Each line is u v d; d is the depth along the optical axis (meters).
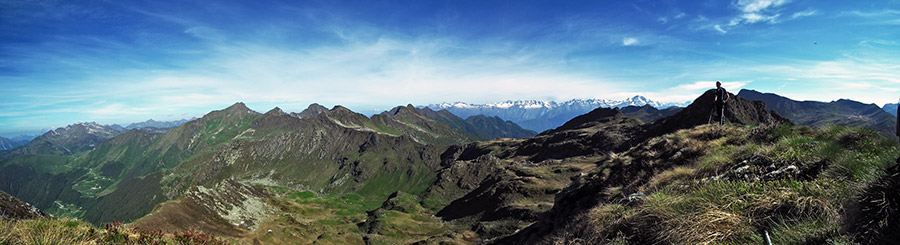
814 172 9.70
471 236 126.69
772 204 7.94
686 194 10.40
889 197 5.95
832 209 6.96
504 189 176.88
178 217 109.12
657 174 17.02
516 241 28.14
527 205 147.12
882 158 7.34
